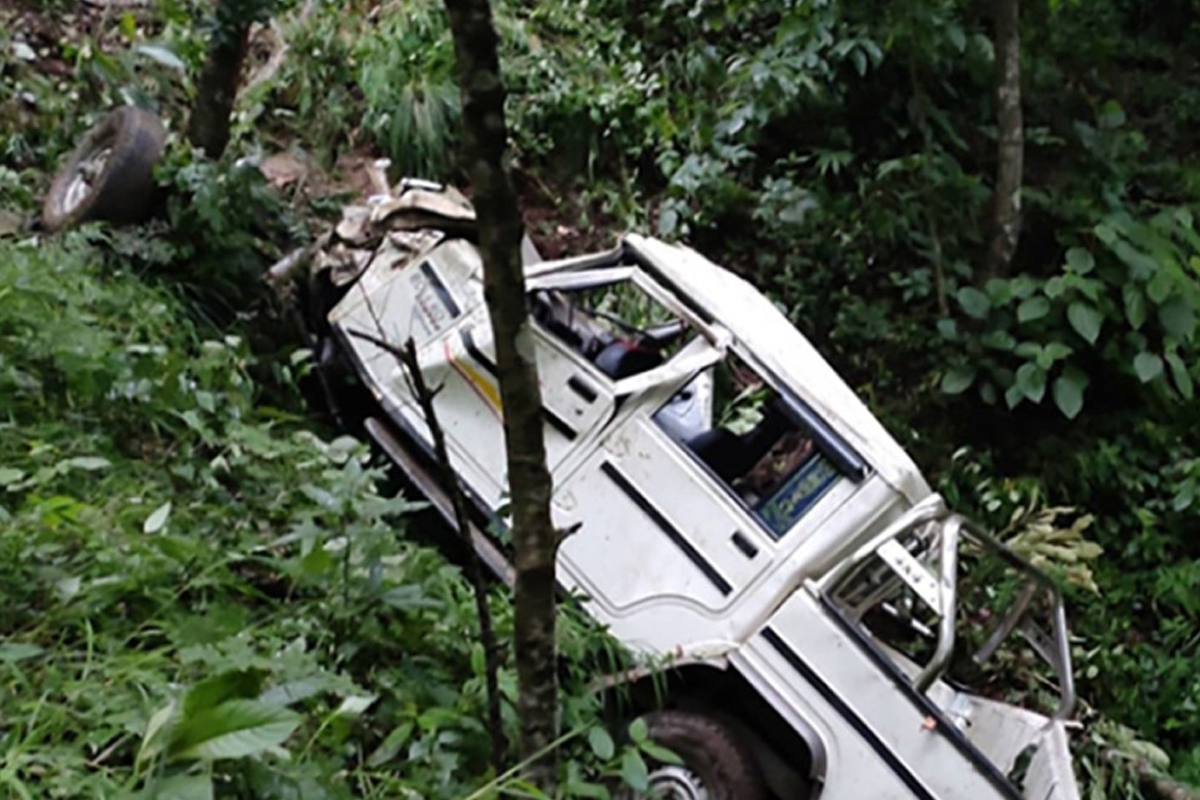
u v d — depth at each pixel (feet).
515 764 12.29
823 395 17.95
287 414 18.75
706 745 16.07
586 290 19.40
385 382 19.01
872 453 17.28
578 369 17.88
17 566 12.01
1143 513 27.81
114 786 9.33
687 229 28.91
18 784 9.01
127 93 24.91
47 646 11.43
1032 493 26.81
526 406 10.02
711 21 31.27
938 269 28.58
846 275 29.58
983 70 31.60
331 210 25.90
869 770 16.26
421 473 18.54
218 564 12.85
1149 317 28.78
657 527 17.39
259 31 29.58
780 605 16.75
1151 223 29.81
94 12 28.12
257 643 12.19
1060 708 18.33
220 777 9.76
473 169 9.48
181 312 20.11
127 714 10.10
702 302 18.58
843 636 16.53
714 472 17.57
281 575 13.84
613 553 17.43
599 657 16.30
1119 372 28.99
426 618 14.14
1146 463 28.96
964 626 22.97
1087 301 27.94
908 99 31.42
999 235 28.91
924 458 27.78
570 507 17.60
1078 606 26.43
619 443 17.67
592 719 14.16
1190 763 24.31
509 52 30.50
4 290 16.22
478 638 14.48
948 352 28.40
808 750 16.52
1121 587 27.30
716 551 17.13
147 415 16.30
